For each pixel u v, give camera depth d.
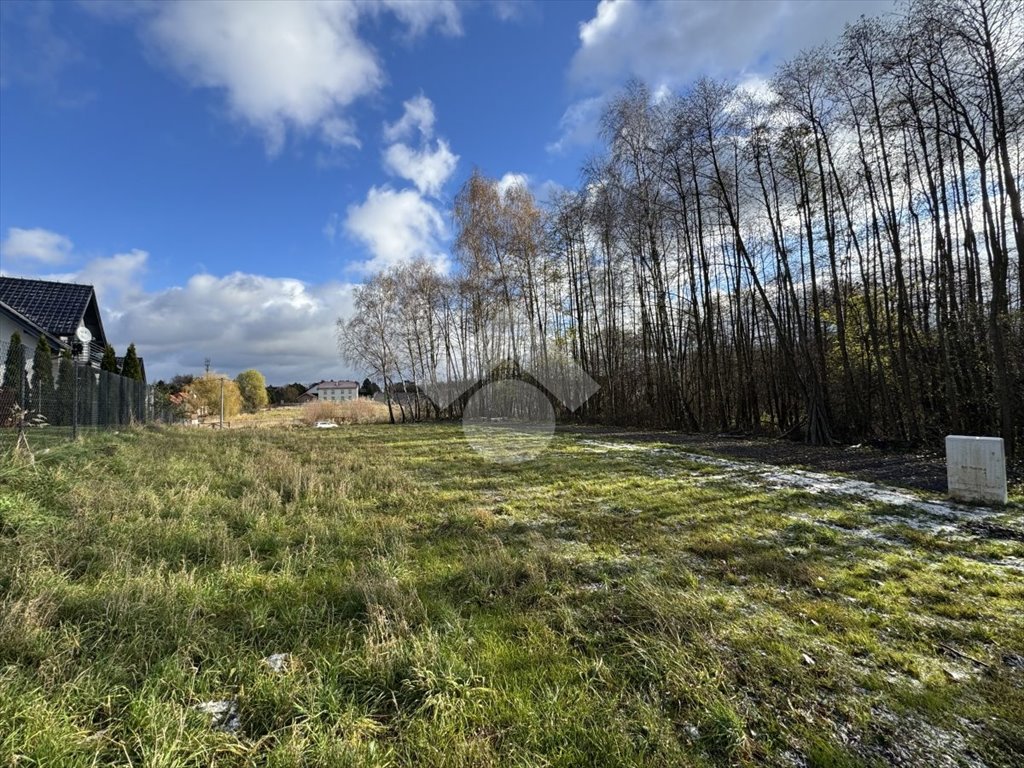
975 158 10.09
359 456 10.42
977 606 2.94
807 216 12.82
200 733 1.74
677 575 3.41
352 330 29.08
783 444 12.20
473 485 7.09
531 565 3.49
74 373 9.14
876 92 10.96
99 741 1.68
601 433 15.86
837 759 1.69
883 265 12.05
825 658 2.35
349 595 2.97
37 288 18.92
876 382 12.41
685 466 8.63
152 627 2.48
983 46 8.60
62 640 2.28
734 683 2.14
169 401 26.47
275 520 4.73
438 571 3.49
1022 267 8.45
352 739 1.71
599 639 2.51
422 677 2.09
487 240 23.69
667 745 1.72
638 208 17.30
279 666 2.23
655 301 18.72
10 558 3.16
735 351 16.75
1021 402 8.44
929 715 1.94
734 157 14.19
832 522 4.86
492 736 1.79
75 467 6.50
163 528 4.14
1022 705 1.99
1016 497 5.72
